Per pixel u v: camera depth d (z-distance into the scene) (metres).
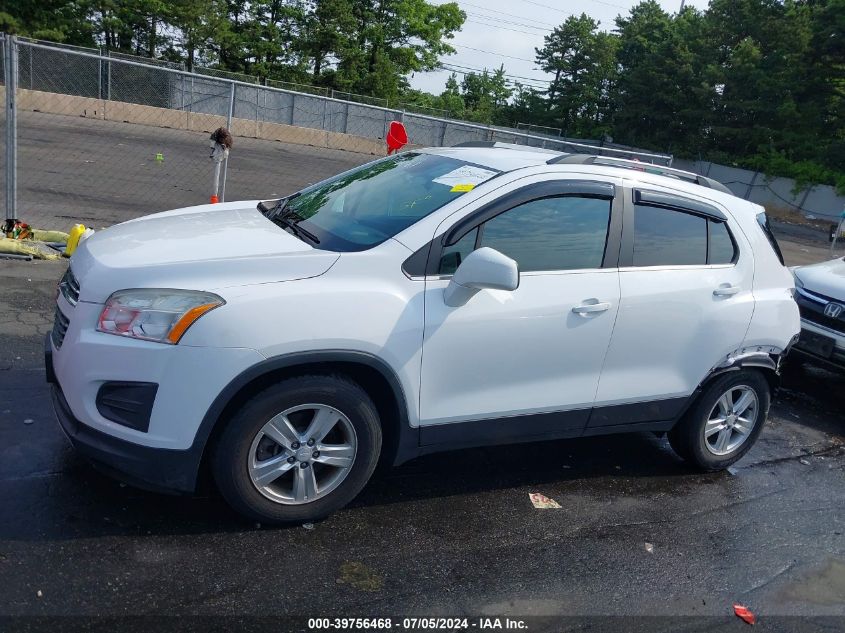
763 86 41.06
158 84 23.56
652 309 4.33
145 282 3.34
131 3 41.38
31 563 3.16
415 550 3.69
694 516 4.46
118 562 3.26
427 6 52.00
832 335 6.71
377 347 3.53
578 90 60.75
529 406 4.10
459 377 3.83
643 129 48.25
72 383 3.35
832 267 7.50
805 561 4.12
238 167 17.62
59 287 3.88
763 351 4.90
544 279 4.01
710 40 45.53
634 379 4.41
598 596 3.54
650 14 59.53
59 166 14.42
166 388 3.24
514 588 3.50
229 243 3.71
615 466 5.02
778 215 36.88
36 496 3.63
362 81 48.31
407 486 4.31
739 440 5.11
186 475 3.36
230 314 3.27
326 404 3.55
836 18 39.16
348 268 3.56
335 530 3.75
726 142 44.19
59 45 27.72
